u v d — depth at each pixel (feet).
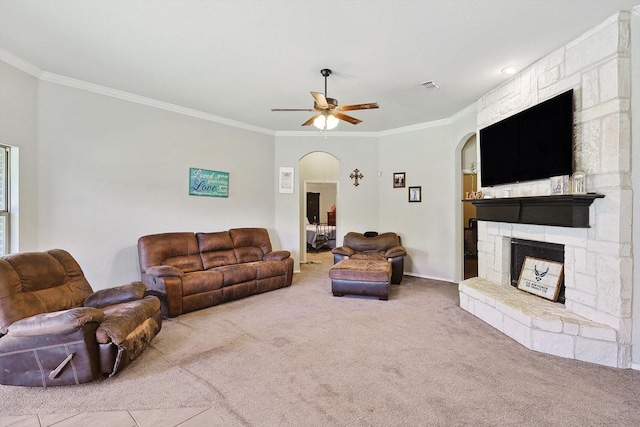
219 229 17.63
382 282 14.29
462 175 17.72
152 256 13.56
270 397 7.06
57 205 12.04
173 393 7.23
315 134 20.70
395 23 8.63
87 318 7.30
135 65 11.22
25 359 7.27
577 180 8.87
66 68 11.43
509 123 11.59
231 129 18.16
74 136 12.49
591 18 8.38
